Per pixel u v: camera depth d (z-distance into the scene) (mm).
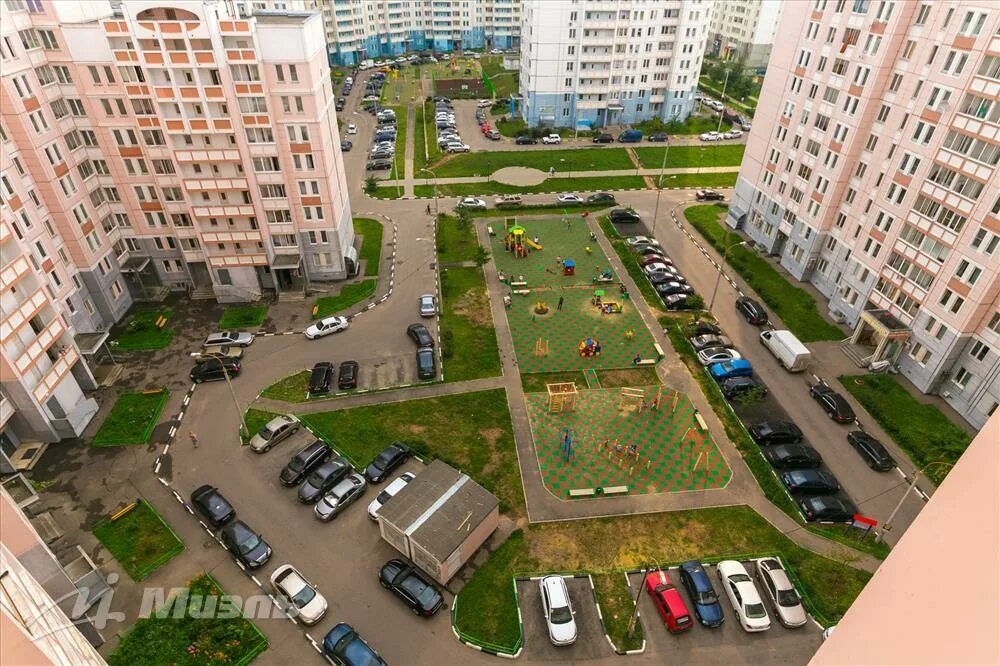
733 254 73375
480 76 154625
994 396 45562
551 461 44812
